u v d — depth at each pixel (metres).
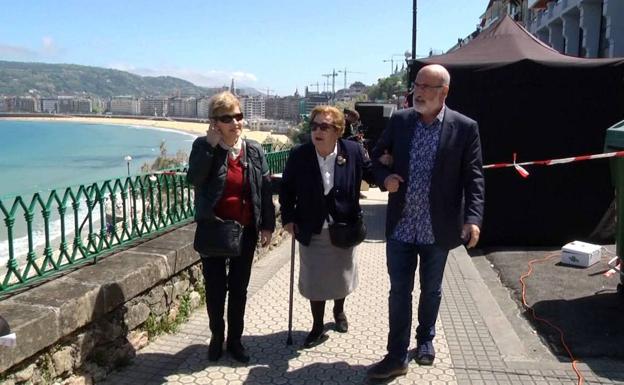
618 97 6.98
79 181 40.06
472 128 3.60
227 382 3.66
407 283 3.71
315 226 4.03
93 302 3.49
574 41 39.47
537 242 7.32
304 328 4.61
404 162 3.68
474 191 3.59
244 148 3.96
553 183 7.18
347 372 3.81
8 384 2.88
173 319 4.62
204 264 3.96
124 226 4.63
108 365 3.72
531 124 7.12
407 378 3.71
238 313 4.02
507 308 5.16
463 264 6.57
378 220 9.73
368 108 12.75
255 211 3.96
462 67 7.17
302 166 4.05
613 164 5.00
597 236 6.65
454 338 4.41
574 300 5.17
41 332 3.04
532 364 3.95
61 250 3.89
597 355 4.07
